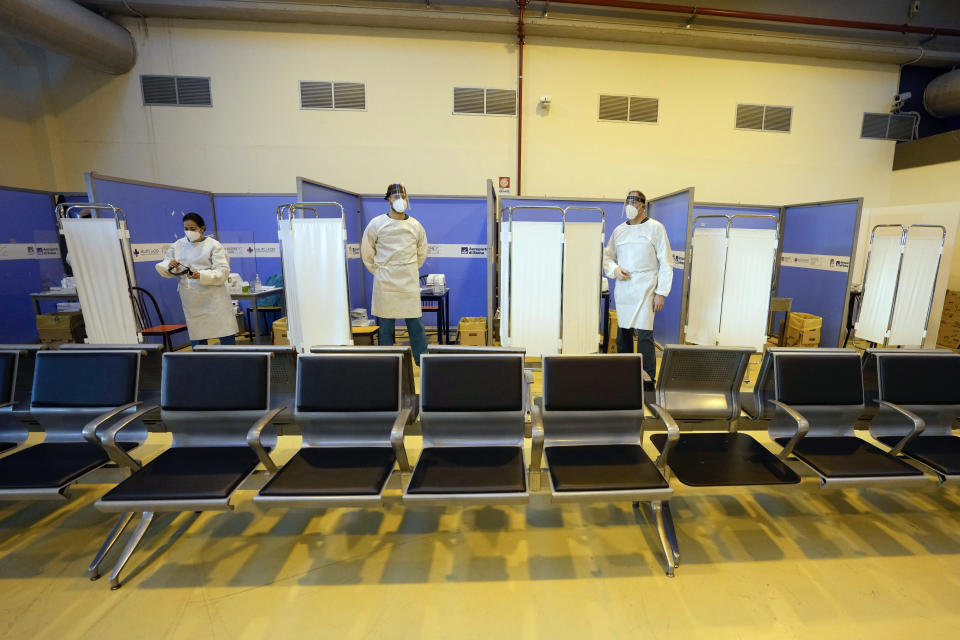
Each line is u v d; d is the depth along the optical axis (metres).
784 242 5.30
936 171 5.39
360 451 1.78
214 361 1.84
